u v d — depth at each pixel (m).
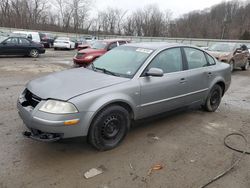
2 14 50.88
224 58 11.85
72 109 3.16
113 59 4.48
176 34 70.06
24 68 11.27
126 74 3.95
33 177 2.96
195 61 5.01
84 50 11.34
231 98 7.23
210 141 4.16
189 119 5.16
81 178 2.99
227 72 5.80
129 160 3.43
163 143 3.99
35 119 3.15
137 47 4.58
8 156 3.37
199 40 38.22
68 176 3.02
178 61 4.61
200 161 3.50
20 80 8.42
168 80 4.26
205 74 5.10
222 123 5.04
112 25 66.12
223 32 63.72
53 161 3.32
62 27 59.66
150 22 69.50
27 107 3.39
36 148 3.62
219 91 5.71
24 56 16.56
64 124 3.12
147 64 4.05
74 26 60.97
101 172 3.13
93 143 3.48
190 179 3.07
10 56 16.14
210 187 2.94
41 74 9.92
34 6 54.78
